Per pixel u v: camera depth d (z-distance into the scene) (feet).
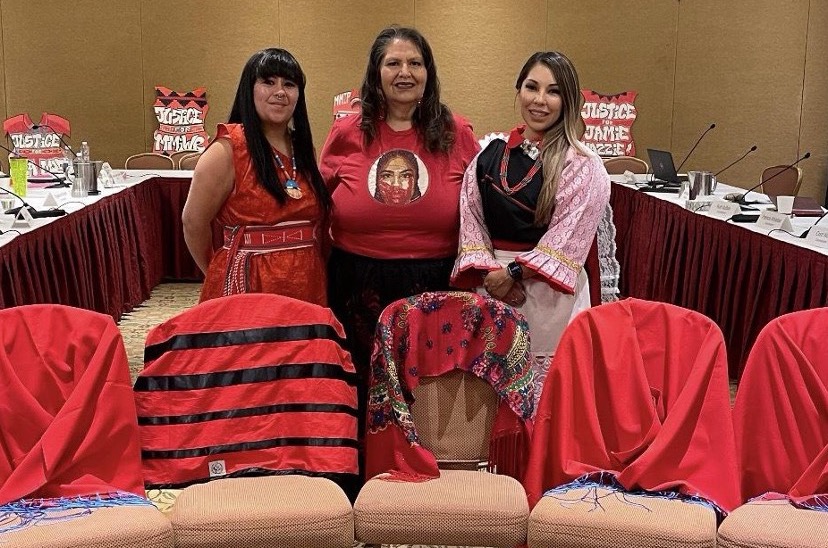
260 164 10.32
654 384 9.06
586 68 33.27
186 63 32.96
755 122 33.37
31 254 14.67
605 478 8.60
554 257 10.09
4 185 20.77
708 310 17.10
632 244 22.26
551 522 7.91
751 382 8.73
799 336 8.83
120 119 33.17
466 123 11.12
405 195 10.51
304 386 9.10
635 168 26.81
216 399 8.98
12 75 32.76
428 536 8.15
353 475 9.00
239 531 7.86
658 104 33.40
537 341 10.46
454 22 33.06
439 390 9.52
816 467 8.22
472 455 9.54
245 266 10.44
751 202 19.48
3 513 7.79
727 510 8.30
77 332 8.70
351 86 33.35
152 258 23.50
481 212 10.54
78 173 19.13
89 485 8.23
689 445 8.55
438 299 9.45
